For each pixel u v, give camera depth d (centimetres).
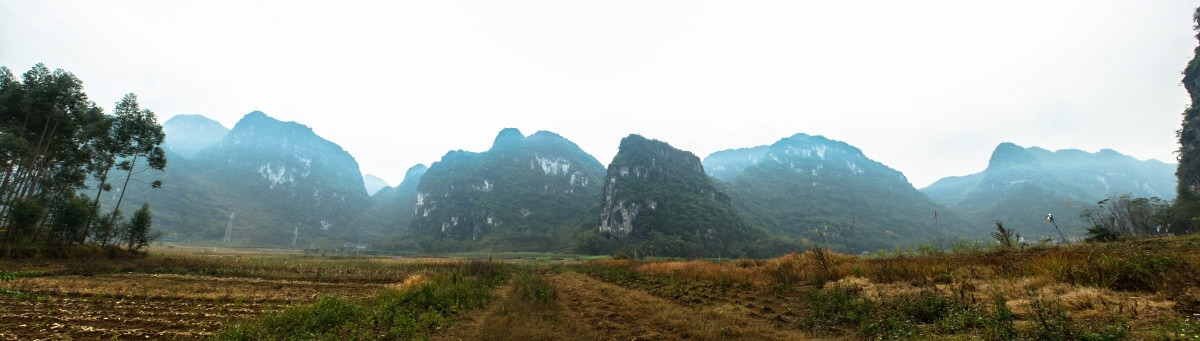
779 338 755
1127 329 555
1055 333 552
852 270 1430
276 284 1953
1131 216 3453
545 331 884
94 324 932
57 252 2689
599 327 930
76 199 3195
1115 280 785
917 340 641
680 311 1055
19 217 2686
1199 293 632
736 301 1205
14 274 761
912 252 1994
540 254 16375
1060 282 869
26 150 2892
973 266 1209
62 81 3231
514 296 1477
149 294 1385
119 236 3397
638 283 1973
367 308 1105
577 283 2167
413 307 1112
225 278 2139
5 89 3070
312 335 793
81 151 3484
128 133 3553
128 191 19988
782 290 1311
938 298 823
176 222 19375
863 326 740
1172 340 493
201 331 882
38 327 875
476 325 985
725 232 16950
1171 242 1366
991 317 650
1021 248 1680
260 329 809
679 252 15100
